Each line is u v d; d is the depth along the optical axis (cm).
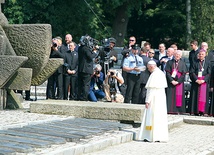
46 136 1814
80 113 2325
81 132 1938
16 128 1933
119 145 1911
